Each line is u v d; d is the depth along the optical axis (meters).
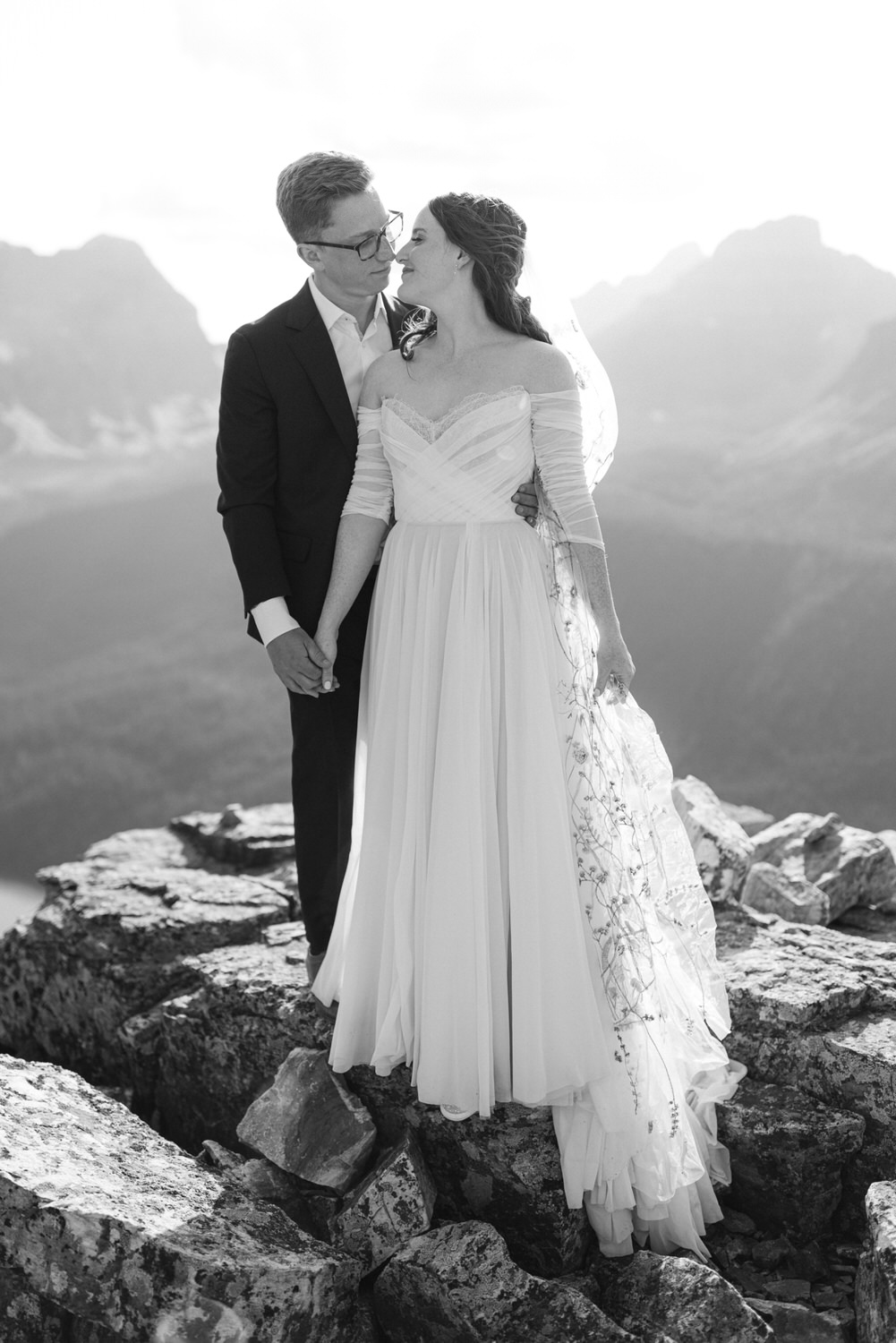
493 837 2.12
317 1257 1.92
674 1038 2.25
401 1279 1.97
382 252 2.31
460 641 2.11
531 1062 2.09
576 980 2.09
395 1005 2.21
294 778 2.55
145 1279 1.78
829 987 2.49
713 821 3.40
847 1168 2.29
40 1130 2.08
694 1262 2.03
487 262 2.05
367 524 2.28
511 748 2.12
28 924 3.32
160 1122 2.84
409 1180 2.09
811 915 3.17
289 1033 2.55
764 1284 2.18
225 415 2.40
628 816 2.24
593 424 2.28
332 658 2.33
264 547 2.38
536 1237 2.12
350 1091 2.32
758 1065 2.42
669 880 2.31
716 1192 2.36
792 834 3.58
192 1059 2.72
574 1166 2.10
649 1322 1.94
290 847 3.90
